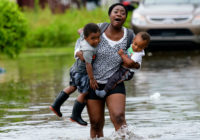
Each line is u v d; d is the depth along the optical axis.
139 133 12.73
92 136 12.68
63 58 32.62
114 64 12.30
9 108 16.62
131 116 14.88
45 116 15.23
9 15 31.80
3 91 20.36
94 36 11.83
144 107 16.23
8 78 24.23
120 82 12.38
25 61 31.77
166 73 24.23
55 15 46.66
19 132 13.17
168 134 12.60
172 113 15.21
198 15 30.80
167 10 31.14
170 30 30.77
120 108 12.18
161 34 30.86
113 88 12.30
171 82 21.53
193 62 27.81
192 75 23.38
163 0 33.09
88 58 11.93
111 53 12.27
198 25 30.59
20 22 32.44
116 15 12.20
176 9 31.17
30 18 44.69
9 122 14.45
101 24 12.49
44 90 20.27
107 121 14.48
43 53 36.78
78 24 42.59
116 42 12.33
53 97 18.55
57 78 23.59
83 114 15.59
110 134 12.94
